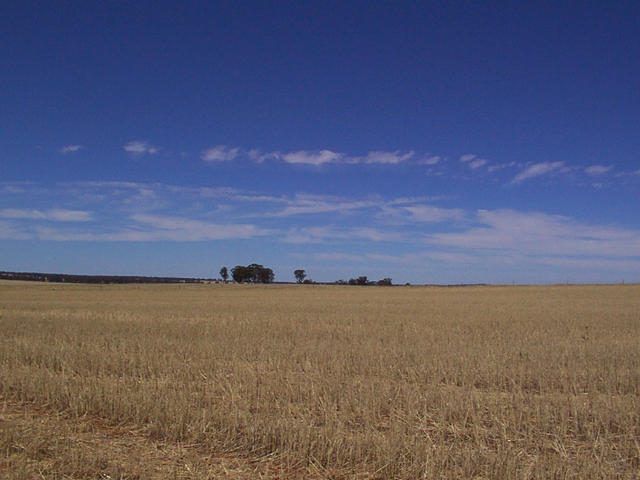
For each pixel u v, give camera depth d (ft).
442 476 19.38
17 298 173.06
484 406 28.53
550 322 81.97
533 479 19.27
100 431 25.05
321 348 49.62
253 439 22.97
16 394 31.73
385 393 30.09
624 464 20.63
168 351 48.29
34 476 19.43
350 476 19.85
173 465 20.83
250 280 440.86
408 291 261.85
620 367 40.16
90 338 58.70
